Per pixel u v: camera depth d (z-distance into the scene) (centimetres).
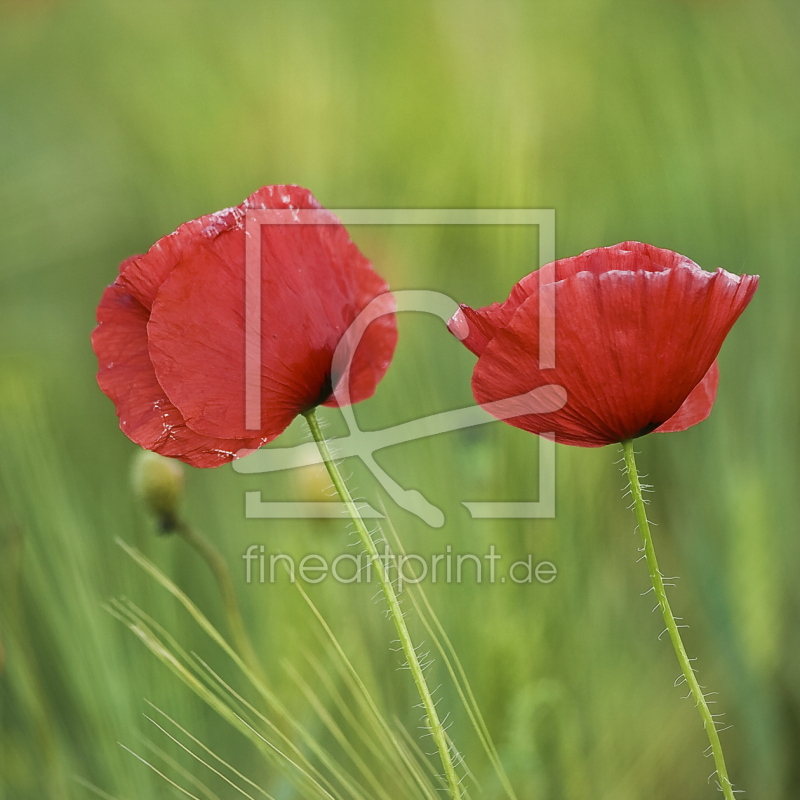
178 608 134
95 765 131
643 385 113
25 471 132
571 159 203
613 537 136
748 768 131
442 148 203
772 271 150
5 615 129
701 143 174
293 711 130
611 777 130
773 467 136
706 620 132
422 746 129
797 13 207
